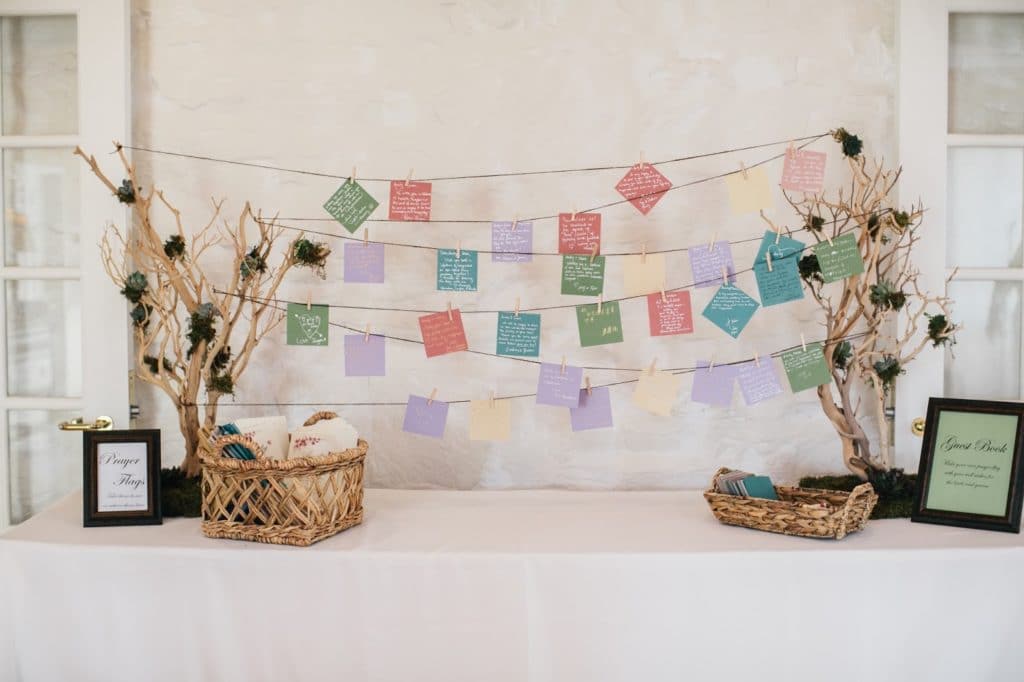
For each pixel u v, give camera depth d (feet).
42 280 7.29
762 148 6.94
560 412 7.08
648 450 7.09
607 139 6.97
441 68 6.98
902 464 6.88
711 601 5.28
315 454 5.72
